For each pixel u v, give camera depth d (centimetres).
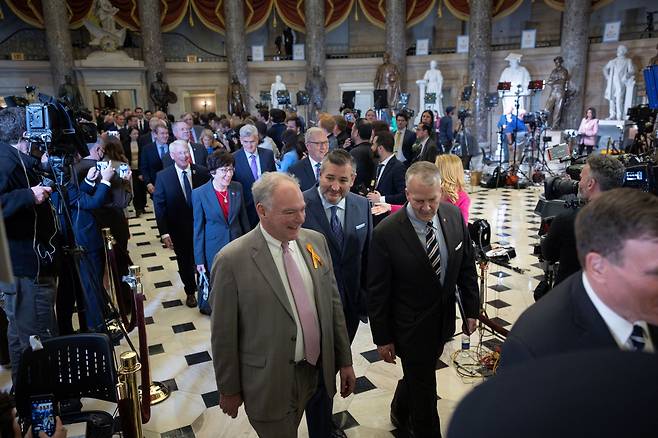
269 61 1806
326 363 213
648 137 663
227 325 198
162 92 1562
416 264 236
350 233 290
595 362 51
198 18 1862
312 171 391
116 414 296
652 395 47
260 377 199
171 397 333
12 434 181
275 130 824
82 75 1573
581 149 1173
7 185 286
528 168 1234
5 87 1570
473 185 1089
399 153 692
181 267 475
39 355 239
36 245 299
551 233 263
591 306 111
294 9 1783
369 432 289
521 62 1662
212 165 400
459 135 1150
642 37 1591
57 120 294
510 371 52
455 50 1786
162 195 458
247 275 198
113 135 470
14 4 1567
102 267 402
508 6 1625
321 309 211
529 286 512
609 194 109
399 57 1652
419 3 1694
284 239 198
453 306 251
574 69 1480
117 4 1670
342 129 616
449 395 323
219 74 1823
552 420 46
